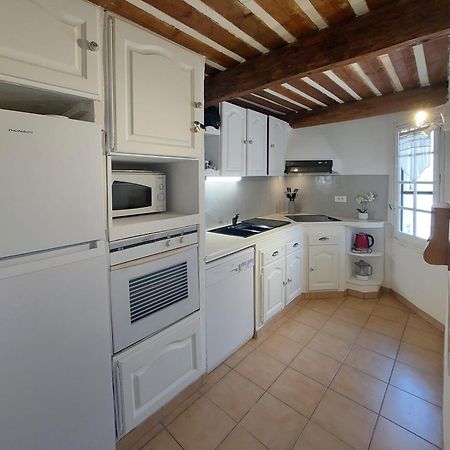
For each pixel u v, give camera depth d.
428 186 2.79
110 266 1.37
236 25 1.53
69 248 1.14
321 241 3.32
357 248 3.44
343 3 1.39
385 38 1.43
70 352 1.15
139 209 1.77
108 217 1.35
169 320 1.69
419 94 2.65
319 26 1.58
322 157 3.49
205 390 1.94
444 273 2.59
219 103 2.40
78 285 1.16
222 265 2.10
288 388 1.95
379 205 3.46
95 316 1.23
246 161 2.77
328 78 2.42
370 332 2.65
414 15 1.35
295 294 3.16
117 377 1.42
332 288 3.41
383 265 3.48
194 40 1.66
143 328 1.54
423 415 1.71
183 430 1.63
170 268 1.68
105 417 1.30
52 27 1.11
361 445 1.53
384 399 1.84
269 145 3.11
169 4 1.33
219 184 3.08
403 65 2.18
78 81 1.20
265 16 1.47
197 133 1.76
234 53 1.84
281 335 2.62
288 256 2.98
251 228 3.02
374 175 3.47
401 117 3.16
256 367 2.17
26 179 0.98
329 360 2.25
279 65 1.79
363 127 3.42
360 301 3.33
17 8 1.02
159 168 2.01
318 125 3.41
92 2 1.25
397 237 3.27
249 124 2.77
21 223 0.97
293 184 4.07
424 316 2.87
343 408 1.78
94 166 1.18
